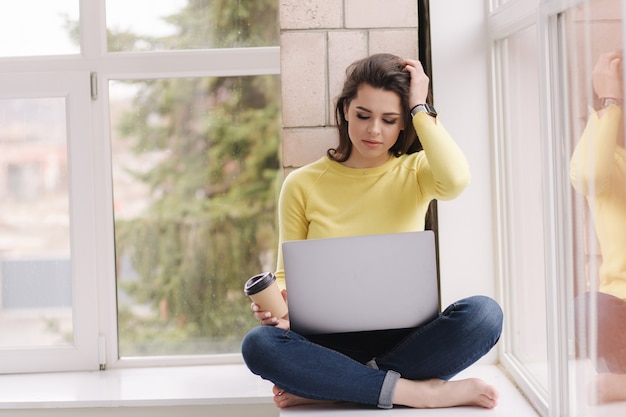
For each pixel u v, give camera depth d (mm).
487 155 2223
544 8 1567
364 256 1811
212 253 2613
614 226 1288
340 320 1811
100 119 2561
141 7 2562
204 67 2555
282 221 2061
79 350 2576
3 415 2240
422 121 1912
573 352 1532
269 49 2551
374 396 1769
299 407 1831
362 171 2021
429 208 2307
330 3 2186
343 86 2078
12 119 2580
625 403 1280
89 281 2570
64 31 2568
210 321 2619
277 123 2596
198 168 2607
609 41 1268
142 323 2611
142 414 2236
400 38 2191
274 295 1897
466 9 2211
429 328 1806
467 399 1786
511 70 2129
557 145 1550
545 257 1639
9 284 2607
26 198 2594
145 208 2605
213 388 2322
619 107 1242
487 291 2244
